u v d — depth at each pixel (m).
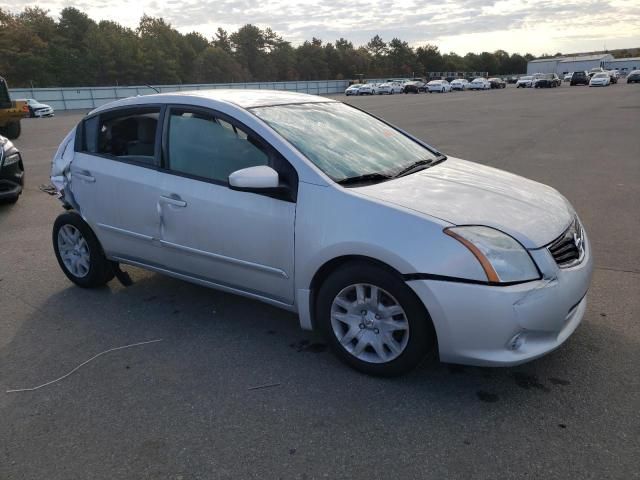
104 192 4.21
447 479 2.39
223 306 4.28
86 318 4.14
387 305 3.07
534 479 2.38
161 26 98.00
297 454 2.58
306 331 3.83
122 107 4.20
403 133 4.39
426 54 131.00
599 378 3.10
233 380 3.23
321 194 3.16
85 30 90.69
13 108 17.36
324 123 3.88
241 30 110.00
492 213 3.00
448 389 3.06
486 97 42.22
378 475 2.43
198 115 3.76
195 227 3.69
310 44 115.00
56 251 4.78
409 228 2.87
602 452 2.52
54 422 2.89
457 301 2.77
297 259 3.25
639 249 5.22
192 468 2.52
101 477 2.48
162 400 3.05
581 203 7.03
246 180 3.17
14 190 7.77
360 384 3.14
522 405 2.89
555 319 2.84
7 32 71.06
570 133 14.88
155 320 4.07
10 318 4.17
